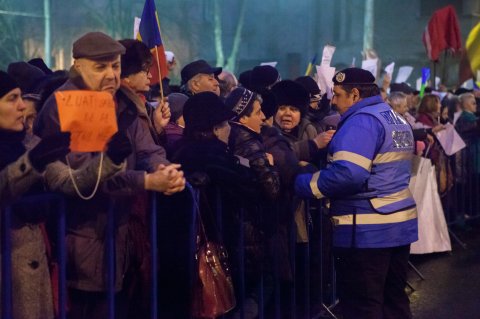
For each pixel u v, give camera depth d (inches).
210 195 161.8
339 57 1515.7
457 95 469.1
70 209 131.3
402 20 1418.6
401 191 166.2
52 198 122.8
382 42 1438.2
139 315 153.8
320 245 215.9
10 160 117.0
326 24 1535.4
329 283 232.2
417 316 230.8
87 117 112.4
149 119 156.3
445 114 376.2
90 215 131.3
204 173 155.8
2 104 118.9
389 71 350.9
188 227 156.1
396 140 164.6
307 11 1567.4
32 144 133.9
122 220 137.7
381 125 162.4
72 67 132.0
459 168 363.9
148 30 178.9
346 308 168.6
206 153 160.2
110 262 132.6
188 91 231.8
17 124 121.1
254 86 265.1
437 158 326.6
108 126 114.6
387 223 163.2
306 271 206.8
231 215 169.8
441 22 466.3
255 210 174.9
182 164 159.9
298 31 1585.9
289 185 178.5
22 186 112.3
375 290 164.6
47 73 252.4
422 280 275.7
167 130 194.2
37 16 1371.8
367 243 162.4
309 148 202.2
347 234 164.4
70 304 133.9
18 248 120.4
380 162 163.3
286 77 1598.2
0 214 114.0
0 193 112.0
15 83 120.7
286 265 186.7
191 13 1588.3
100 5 1456.7
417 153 301.7
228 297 154.2
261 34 1617.9
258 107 181.0
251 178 162.7
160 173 128.5
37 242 123.1
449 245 313.7
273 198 166.7
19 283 120.6
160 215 157.2
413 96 414.6
